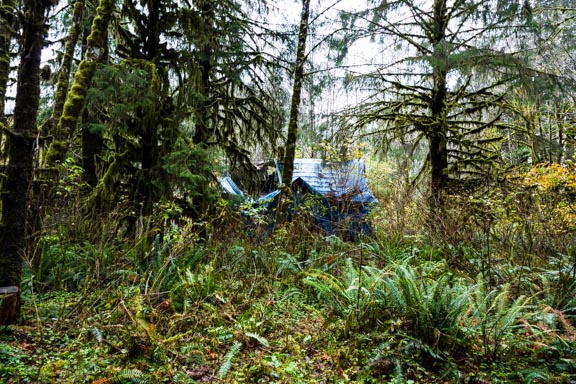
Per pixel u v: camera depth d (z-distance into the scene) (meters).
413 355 3.77
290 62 10.51
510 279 5.52
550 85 8.66
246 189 10.71
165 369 3.32
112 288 4.85
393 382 3.38
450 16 10.36
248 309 4.85
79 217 6.30
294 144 9.80
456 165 11.44
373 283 4.59
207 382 3.34
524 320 4.03
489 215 7.43
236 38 9.55
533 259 6.26
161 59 8.94
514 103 11.45
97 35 5.88
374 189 12.82
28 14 3.96
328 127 11.77
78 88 5.66
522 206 7.66
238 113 10.46
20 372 3.06
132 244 6.12
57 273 5.18
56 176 5.35
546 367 3.60
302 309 5.30
